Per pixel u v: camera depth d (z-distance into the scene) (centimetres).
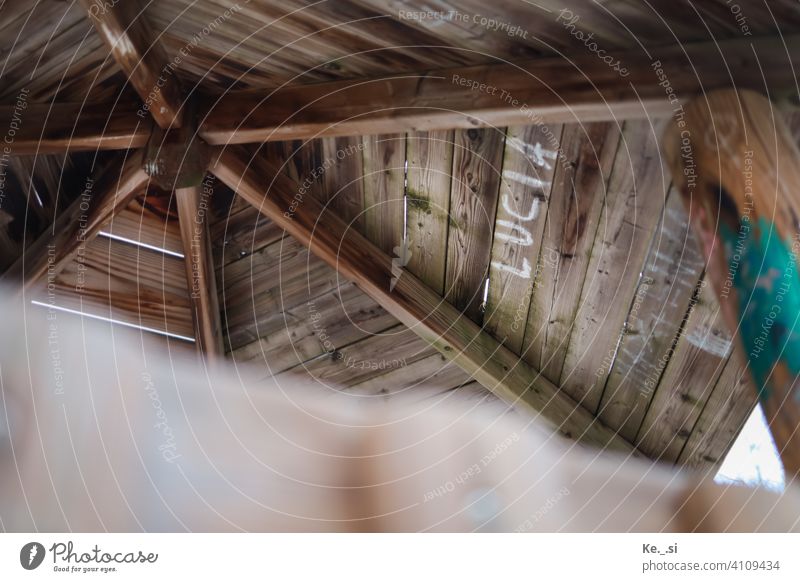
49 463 161
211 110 200
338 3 164
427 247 225
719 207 137
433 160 204
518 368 229
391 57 177
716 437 207
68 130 198
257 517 159
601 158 179
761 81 140
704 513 199
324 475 183
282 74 194
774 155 134
